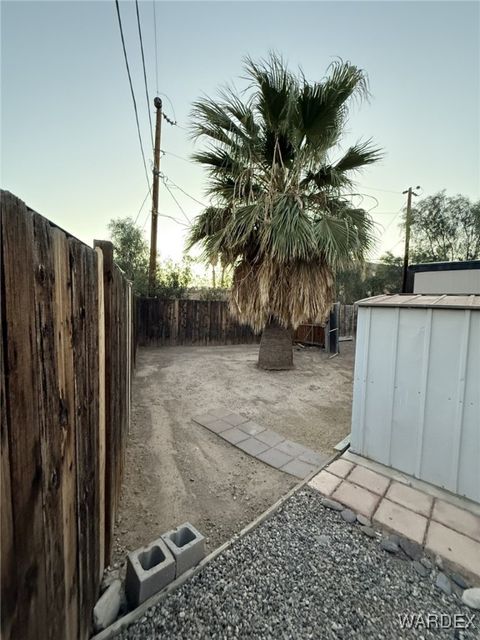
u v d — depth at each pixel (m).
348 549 1.44
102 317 1.23
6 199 0.51
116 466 1.61
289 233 3.68
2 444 0.51
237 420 3.03
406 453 2.10
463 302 1.93
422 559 1.39
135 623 1.08
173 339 7.63
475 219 10.52
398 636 1.07
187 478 2.04
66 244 0.81
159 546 1.29
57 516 0.76
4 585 0.52
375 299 2.35
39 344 0.64
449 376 1.92
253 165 4.27
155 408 3.32
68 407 0.83
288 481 2.03
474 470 1.82
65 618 0.81
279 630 1.08
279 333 5.04
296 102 3.76
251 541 1.48
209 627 1.08
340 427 2.95
